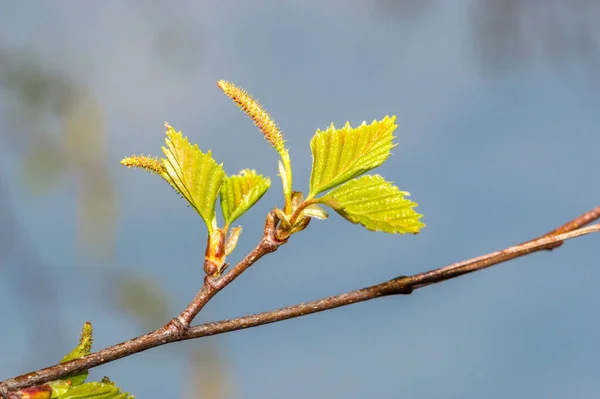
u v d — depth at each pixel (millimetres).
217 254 410
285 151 410
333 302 404
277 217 408
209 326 403
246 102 408
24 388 399
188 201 416
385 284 405
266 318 404
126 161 413
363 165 406
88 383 406
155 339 402
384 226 397
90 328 415
